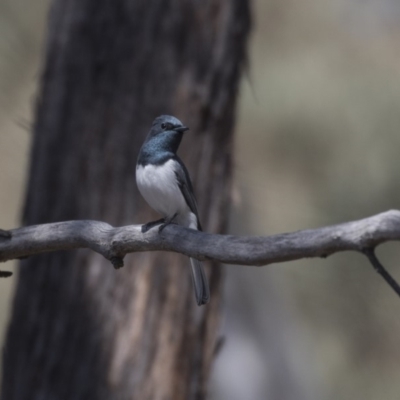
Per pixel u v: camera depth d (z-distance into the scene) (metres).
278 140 18.33
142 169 10.32
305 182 18.38
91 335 11.49
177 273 11.58
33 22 16.98
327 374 20.95
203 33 11.93
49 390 11.53
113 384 11.38
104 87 11.89
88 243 8.59
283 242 6.88
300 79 18.30
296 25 19.23
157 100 11.83
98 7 12.03
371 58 19.27
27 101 17.27
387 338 20.11
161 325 11.50
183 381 11.65
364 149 18.28
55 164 11.94
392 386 20.56
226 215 12.14
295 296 20.64
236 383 20.80
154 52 11.87
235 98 12.25
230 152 12.20
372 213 18.23
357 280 19.58
